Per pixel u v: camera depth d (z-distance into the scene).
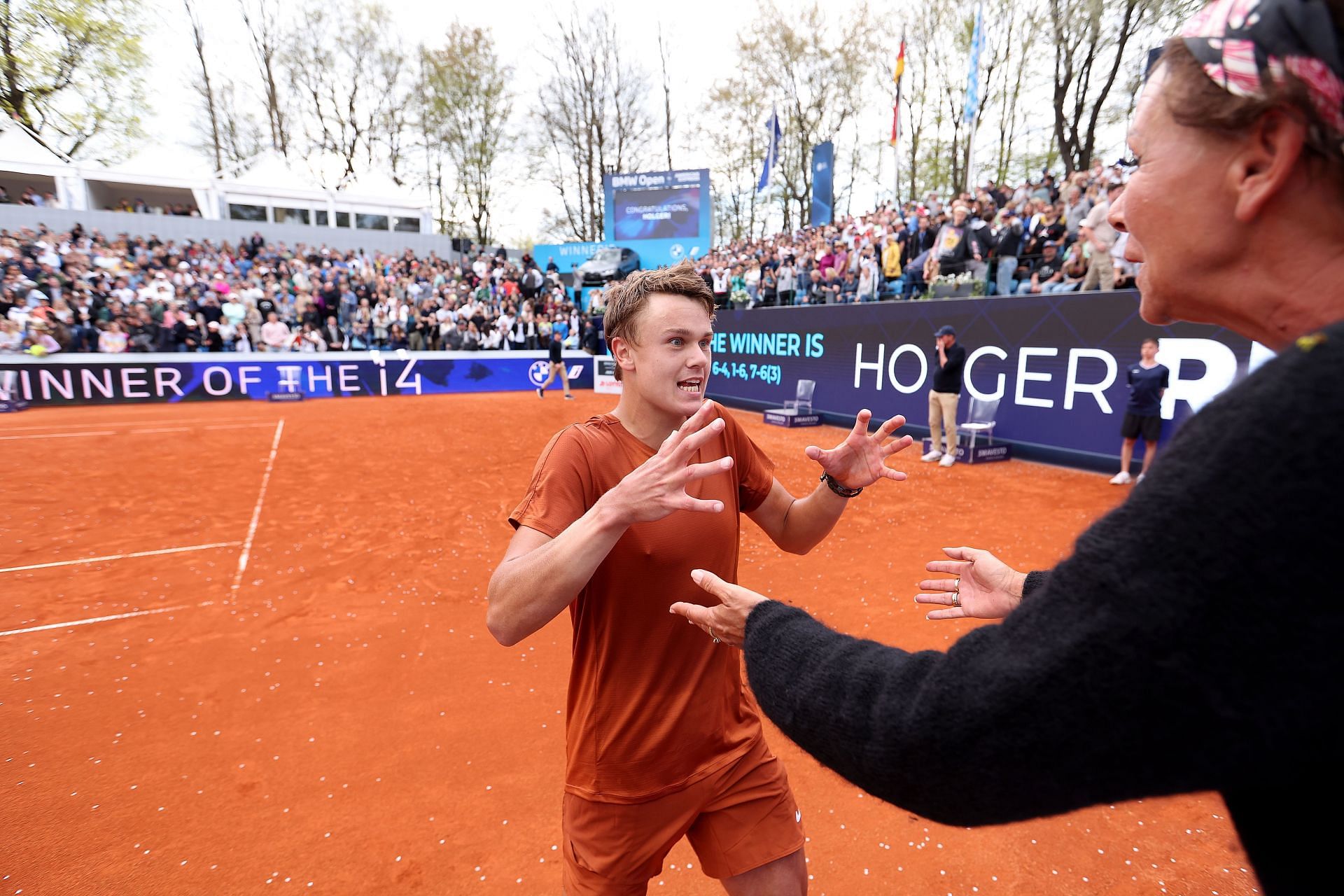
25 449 10.56
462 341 19.95
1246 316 0.62
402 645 4.07
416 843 2.50
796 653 0.77
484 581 5.15
